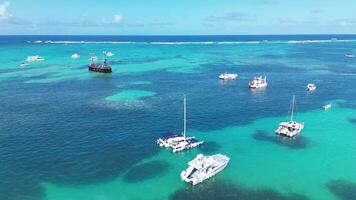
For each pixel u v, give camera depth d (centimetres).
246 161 6556
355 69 18662
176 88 13100
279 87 13575
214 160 6203
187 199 5231
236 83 14338
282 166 6353
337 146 7338
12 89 12625
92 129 8156
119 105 10388
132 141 7462
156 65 19650
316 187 5606
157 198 5256
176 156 6762
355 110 10162
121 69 17950
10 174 5884
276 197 5297
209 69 18338
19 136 7638
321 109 10269
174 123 8706
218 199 5234
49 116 9175
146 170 6144
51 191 5388
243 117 9344
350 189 5553
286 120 9125
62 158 6544
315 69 18612
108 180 5766
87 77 15350
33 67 18325
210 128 8406
